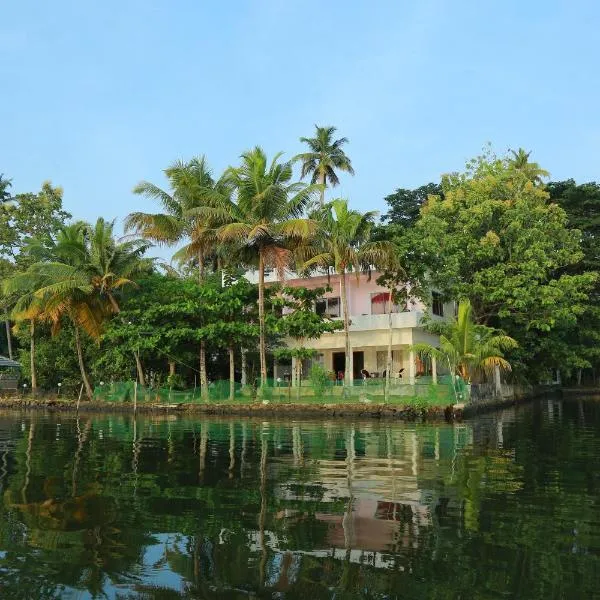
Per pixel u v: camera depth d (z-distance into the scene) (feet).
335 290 135.33
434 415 85.56
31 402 130.52
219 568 21.89
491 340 98.78
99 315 124.26
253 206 103.30
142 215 114.83
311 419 88.94
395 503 31.40
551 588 20.07
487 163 138.72
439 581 20.67
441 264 118.93
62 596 19.53
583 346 153.48
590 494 33.50
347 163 155.12
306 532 26.17
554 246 130.72
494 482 37.06
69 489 35.63
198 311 110.11
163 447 55.83
